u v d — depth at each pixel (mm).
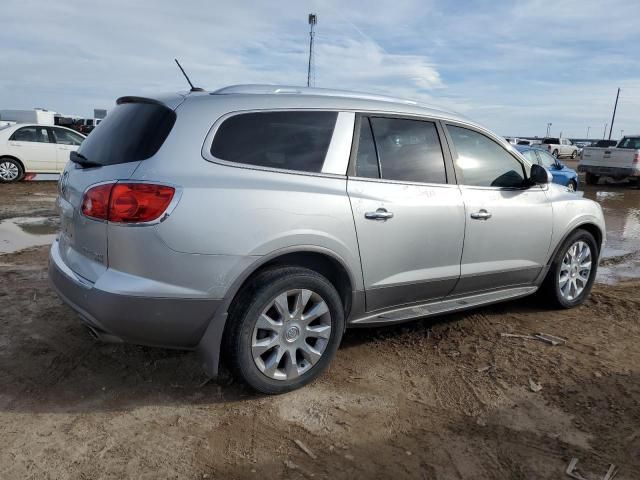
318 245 3186
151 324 2855
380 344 4066
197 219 2828
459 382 3508
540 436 2926
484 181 4203
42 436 2748
